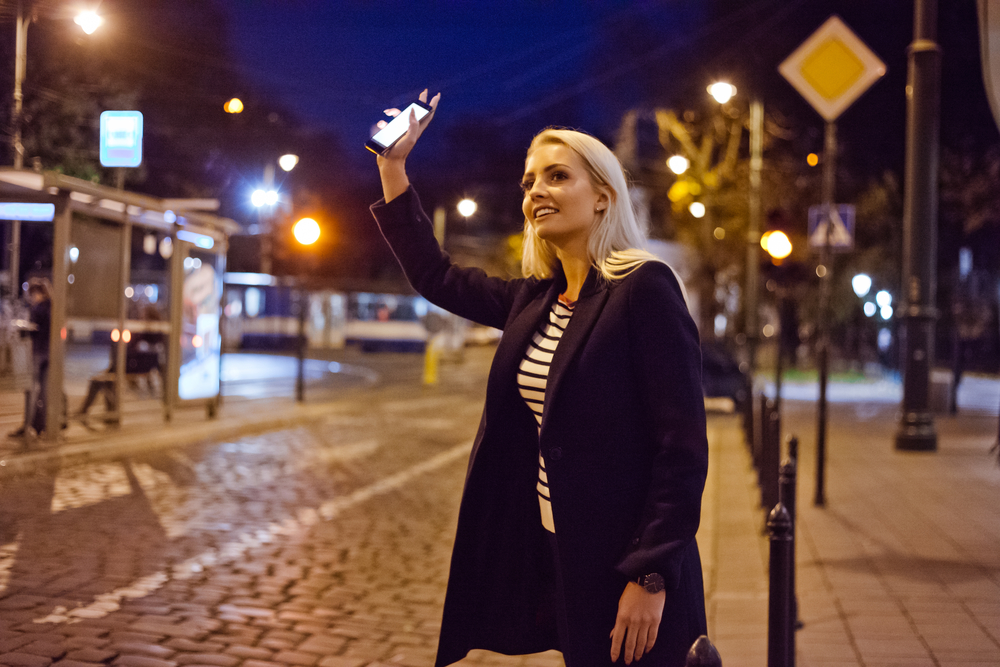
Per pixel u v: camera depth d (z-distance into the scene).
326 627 4.96
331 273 42.59
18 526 7.07
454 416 17.45
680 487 1.97
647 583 1.94
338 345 44.09
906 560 6.29
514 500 2.33
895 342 32.22
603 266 2.19
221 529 7.28
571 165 2.27
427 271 2.61
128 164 11.56
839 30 8.11
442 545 7.02
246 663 4.36
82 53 19.17
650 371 2.05
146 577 5.78
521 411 2.32
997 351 39.94
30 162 18.17
